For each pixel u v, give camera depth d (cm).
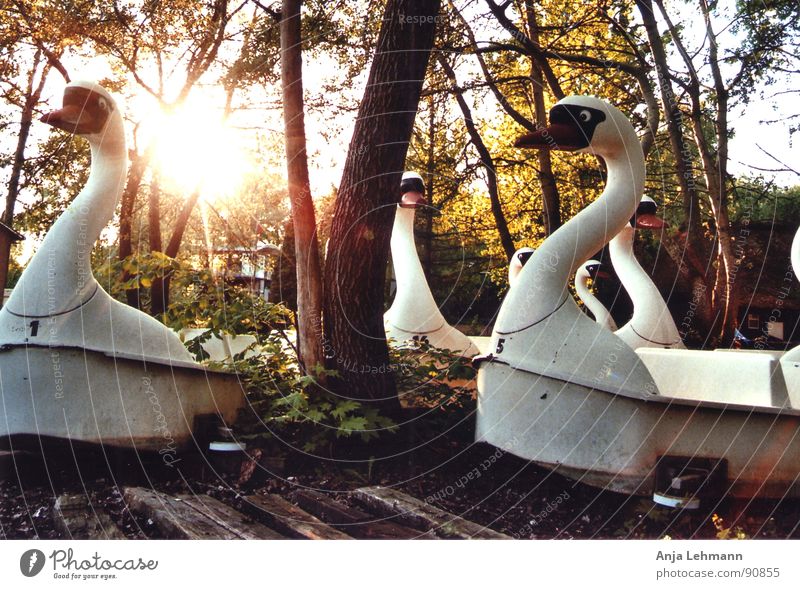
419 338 779
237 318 563
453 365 591
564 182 1345
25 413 422
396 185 536
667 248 1152
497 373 479
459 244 1545
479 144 1138
